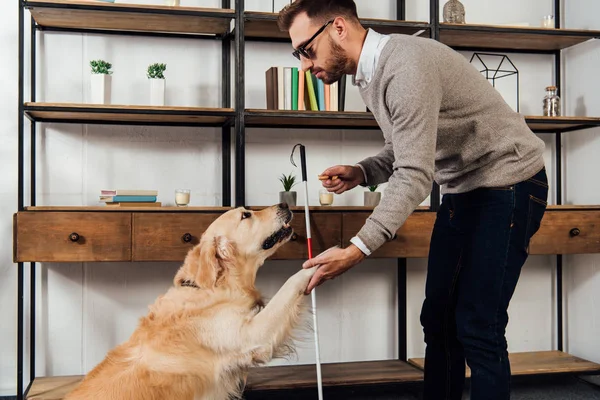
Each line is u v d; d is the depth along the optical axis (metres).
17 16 2.73
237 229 2.04
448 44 3.07
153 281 2.87
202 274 1.91
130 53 2.83
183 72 2.88
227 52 2.87
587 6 3.07
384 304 3.09
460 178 1.79
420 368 2.85
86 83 2.79
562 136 3.27
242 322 1.88
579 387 2.92
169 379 1.75
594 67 3.01
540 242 2.73
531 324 3.26
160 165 2.88
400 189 1.58
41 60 2.75
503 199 1.71
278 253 2.52
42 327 2.78
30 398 2.42
